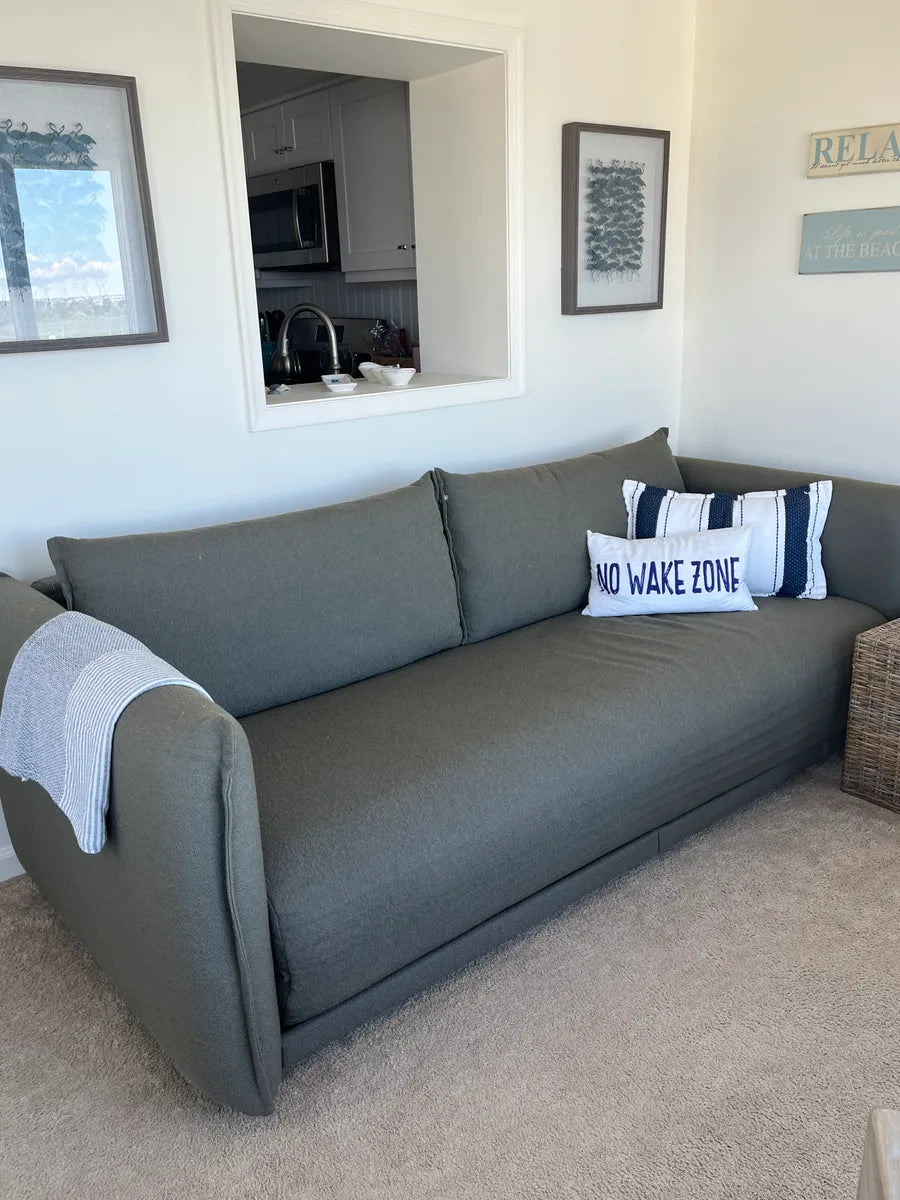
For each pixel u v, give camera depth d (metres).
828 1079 1.67
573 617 2.73
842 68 2.97
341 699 2.20
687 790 2.24
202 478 2.52
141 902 1.52
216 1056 1.52
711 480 3.17
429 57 2.84
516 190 2.97
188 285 2.38
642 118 3.27
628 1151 1.55
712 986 1.90
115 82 2.13
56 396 2.23
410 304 4.46
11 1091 1.72
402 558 2.39
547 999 1.89
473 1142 1.58
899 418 3.08
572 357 3.31
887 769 2.49
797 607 2.69
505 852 1.86
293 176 4.39
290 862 1.61
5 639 1.83
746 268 3.38
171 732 1.39
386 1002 1.76
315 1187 1.51
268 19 2.37
